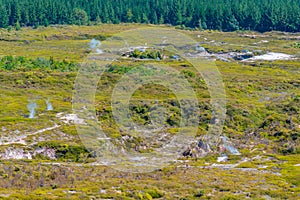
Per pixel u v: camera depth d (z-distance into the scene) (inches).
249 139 3331.7
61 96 4153.5
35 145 2851.9
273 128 3476.9
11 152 2751.0
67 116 3486.7
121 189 2158.0
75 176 2357.3
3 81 4530.0
